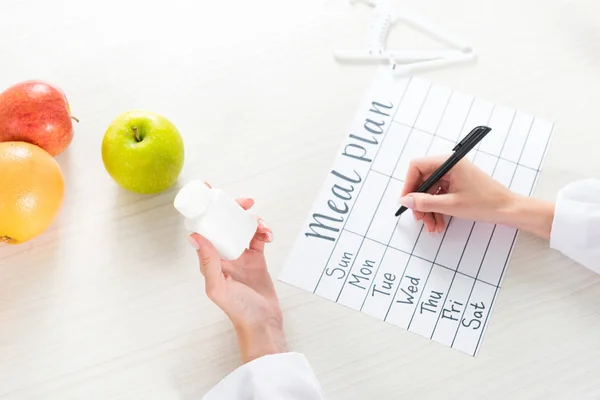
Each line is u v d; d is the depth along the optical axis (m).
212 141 0.91
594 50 0.96
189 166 0.89
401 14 0.98
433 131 0.92
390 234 0.87
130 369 0.79
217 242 0.73
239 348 0.81
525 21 0.98
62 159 0.89
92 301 0.82
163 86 0.94
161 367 0.80
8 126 0.81
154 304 0.82
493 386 0.79
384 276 0.84
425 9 0.98
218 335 0.81
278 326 0.81
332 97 0.94
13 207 0.76
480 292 0.84
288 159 0.90
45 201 0.78
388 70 0.95
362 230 0.87
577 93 0.94
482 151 0.91
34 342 0.80
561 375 0.80
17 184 0.76
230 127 0.92
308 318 0.82
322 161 0.90
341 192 0.88
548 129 0.92
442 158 0.85
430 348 0.81
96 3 0.98
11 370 0.79
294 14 0.98
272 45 0.96
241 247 0.75
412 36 0.97
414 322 0.82
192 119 0.92
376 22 0.98
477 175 0.85
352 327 0.82
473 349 0.81
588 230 0.81
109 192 0.88
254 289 0.82
